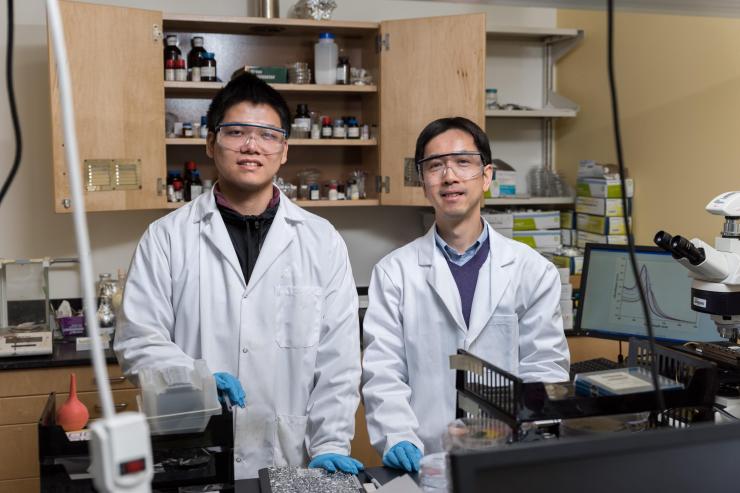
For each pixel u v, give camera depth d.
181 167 3.44
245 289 1.99
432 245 2.09
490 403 1.31
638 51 3.34
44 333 2.87
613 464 0.74
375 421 1.86
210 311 1.98
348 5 3.66
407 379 2.05
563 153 3.94
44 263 3.01
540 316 2.05
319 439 1.94
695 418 1.30
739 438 0.78
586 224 3.57
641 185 3.36
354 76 3.42
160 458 1.39
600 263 2.57
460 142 1.99
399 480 1.44
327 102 3.61
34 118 3.29
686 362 1.31
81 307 3.34
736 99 2.79
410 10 3.73
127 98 2.97
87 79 2.89
